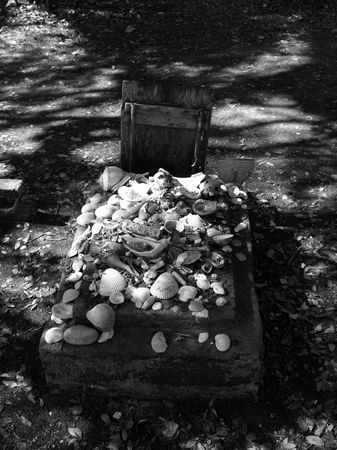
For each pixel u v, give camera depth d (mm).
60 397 1770
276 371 1849
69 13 4340
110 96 3396
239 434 1681
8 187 2408
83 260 1839
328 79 3633
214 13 4488
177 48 3980
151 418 1713
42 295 2098
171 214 1942
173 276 1751
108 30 4156
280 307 2059
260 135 3070
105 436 1674
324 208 2557
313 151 2943
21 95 3400
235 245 1974
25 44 3949
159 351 1634
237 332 1679
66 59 3797
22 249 2309
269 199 2611
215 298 1729
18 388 1794
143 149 2273
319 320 2020
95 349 1643
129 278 1767
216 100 3377
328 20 4441
